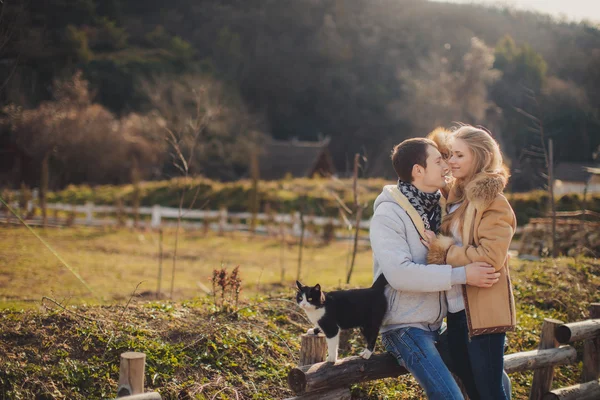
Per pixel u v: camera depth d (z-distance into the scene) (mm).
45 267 11000
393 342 3311
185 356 4336
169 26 66812
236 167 49125
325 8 65438
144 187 25969
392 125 56344
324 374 3242
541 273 7633
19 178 34531
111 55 54156
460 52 58844
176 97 41531
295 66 61469
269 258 14859
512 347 5684
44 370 3875
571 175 28797
